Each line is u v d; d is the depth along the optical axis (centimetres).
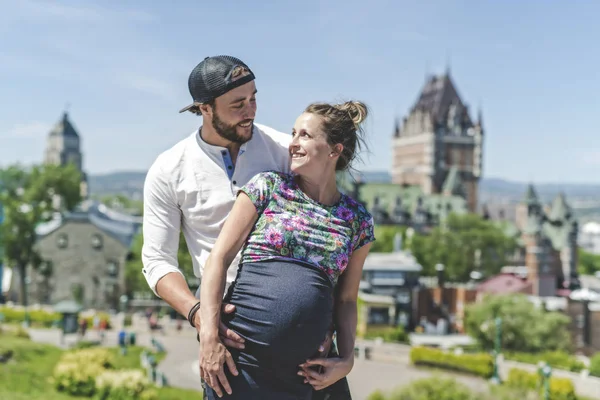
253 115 370
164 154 388
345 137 352
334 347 392
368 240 367
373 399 3077
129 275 7512
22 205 9138
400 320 7650
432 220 14388
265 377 333
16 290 8075
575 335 7569
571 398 3669
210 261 336
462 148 16538
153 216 382
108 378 2669
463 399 3066
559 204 13925
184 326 5362
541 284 9631
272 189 347
